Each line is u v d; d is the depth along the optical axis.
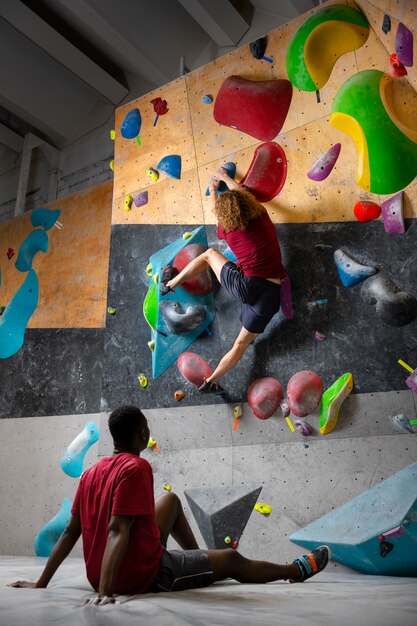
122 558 1.73
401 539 2.72
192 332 3.79
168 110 4.32
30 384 5.35
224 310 3.75
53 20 6.23
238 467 3.43
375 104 3.42
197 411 3.64
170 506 2.32
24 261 5.89
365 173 3.42
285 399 3.40
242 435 3.47
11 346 5.60
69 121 7.15
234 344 3.45
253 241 3.32
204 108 4.13
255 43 3.95
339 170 3.54
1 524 5.04
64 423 5.03
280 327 3.51
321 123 3.62
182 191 4.10
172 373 3.78
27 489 5.01
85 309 5.29
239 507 3.33
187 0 5.13
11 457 5.20
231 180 3.77
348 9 3.59
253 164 3.79
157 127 4.34
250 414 3.48
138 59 5.97
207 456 3.53
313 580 2.56
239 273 3.37
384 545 2.74
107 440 3.86
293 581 2.21
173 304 3.80
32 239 5.92
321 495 3.16
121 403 3.89
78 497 2.00
